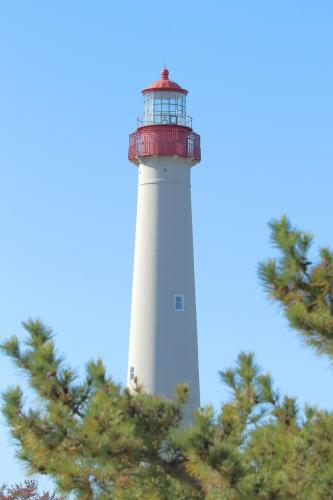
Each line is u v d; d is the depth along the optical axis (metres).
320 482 40.66
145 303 93.81
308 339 42.31
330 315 42.38
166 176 95.62
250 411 46.00
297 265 43.03
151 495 43.75
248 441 43.09
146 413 43.97
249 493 39.34
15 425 43.62
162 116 97.62
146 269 94.44
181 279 94.44
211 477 39.66
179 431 42.47
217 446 39.47
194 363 93.75
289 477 40.72
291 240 42.94
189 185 96.81
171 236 94.75
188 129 97.06
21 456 43.97
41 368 44.19
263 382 46.34
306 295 43.28
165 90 97.75
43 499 80.19
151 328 93.25
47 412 43.97
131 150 97.06
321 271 42.75
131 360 93.56
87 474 44.22
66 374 44.41
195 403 93.38
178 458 43.44
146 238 95.00
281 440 41.84
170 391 92.31
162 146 95.31
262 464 41.28
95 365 44.72
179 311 93.75
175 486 43.75
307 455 41.56
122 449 42.69
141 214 95.75
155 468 43.81
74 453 43.25
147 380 92.44
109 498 44.16
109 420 42.59
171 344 93.06
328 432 42.31
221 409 43.59
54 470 43.91
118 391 44.41
